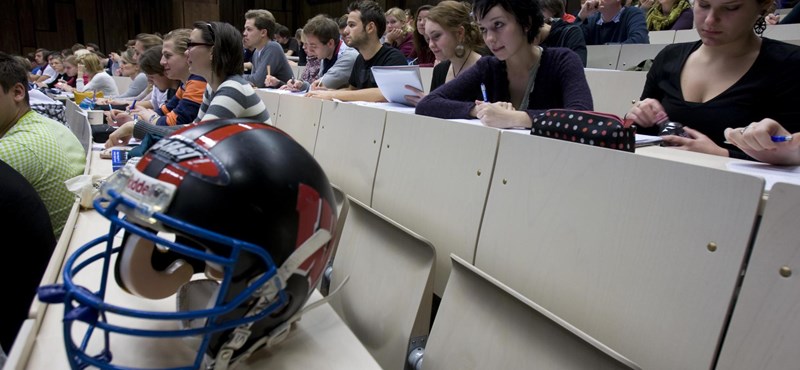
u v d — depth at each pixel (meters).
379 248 1.04
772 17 2.94
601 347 0.55
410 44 3.98
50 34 9.22
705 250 0.63
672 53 1.37
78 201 1.18
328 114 1.82
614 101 1.87
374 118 1.47
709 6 1.11
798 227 0.54
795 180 0.66
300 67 5.19
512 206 0.94
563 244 0.83
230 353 0.57
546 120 0.94
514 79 1.62
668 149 0.98
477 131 1.04
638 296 0.71
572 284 0.81
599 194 0.77
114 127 2.55
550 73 1.53
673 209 0.67
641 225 0.71
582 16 3.38
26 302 1.23
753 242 0.59
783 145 0.77
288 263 0.55
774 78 1.12
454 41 2.11
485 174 1.01
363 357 0.67
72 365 0.52
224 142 0.55
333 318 0.76
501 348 0.71
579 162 0.80
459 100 1.64
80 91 5.00
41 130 1.56
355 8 2.76
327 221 0.60
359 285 1.07
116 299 0.76
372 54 2.80
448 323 0.82
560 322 0.60
